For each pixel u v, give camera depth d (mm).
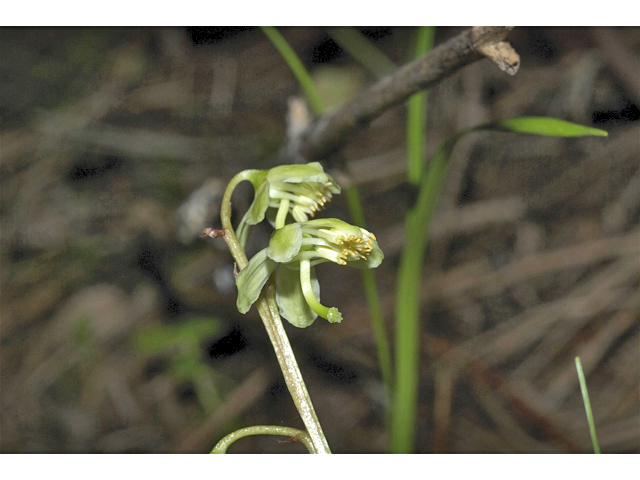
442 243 231
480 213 233
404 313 126
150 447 186
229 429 188
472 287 223
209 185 171
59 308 220
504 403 193
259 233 146
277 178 93
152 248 226
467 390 197
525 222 232
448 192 234
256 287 91
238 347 205
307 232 94
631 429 177
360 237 92
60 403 198
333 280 228
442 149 110
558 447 178
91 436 191
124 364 207
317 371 205
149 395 200
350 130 114
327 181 93
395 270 229
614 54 215
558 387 195
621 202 222
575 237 225
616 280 208
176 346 204
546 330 208
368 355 208
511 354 206
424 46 123
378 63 210
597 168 229
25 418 195
